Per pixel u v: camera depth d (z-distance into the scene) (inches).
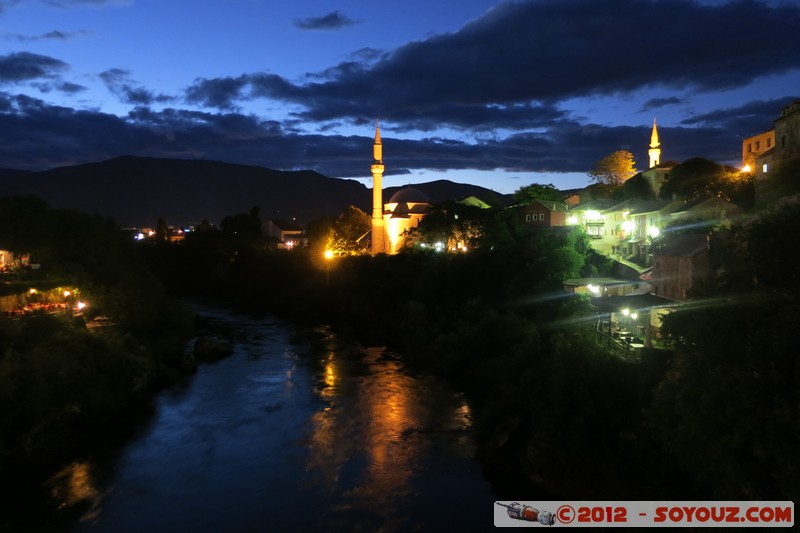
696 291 1144.2
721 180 2994.6
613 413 1382.9
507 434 1486.2
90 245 2701.8
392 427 1673.2
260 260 5418.3
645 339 1590.8
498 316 2348.7
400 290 3403.1
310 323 3646.7
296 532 1129.4
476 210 3914.9
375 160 4953.3
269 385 2101.4
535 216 3644.2
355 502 1246.3
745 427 888.9
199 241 6058.1
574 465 1302.9
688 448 1021.2
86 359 1761.8
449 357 2271.2
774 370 885.2
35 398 1466.5
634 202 3272.6
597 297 2251.5
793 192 1983.3
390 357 2586.1
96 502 1234.0
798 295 941.2
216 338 3046.3
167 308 2760.8
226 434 1616.6
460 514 1199.6
